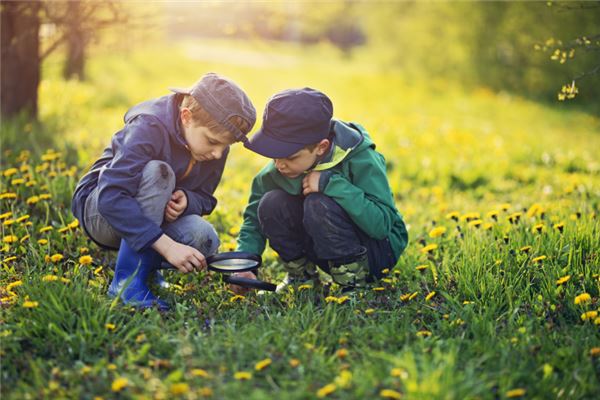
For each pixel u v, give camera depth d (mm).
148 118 3045
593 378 2418
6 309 2832
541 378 2463
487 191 6172
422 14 19578
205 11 6535
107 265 3502
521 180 6746
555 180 6531
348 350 2602
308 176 3143
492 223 3969
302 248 3357
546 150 8195
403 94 16031
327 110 3033
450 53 19172
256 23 7355
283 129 2988
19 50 6621
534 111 14398
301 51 32906
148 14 6062
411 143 8414
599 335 2758
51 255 3514
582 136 10625
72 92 9672
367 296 3123
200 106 2930
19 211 4020
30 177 4441
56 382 2344
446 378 2230
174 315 2943
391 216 3236
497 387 2381
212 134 2949
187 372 2410
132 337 2670
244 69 18766
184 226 3131
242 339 2586
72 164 5434
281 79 16844
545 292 3121
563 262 3475
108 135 6980
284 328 2721
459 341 2635
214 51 25531
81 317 2729
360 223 3127
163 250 2938
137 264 3084
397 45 21141
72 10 5754
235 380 2355
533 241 3660
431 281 3350
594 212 4516
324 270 3389
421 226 4531
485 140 9102
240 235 3434
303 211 3219
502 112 13898
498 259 3439
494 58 18172
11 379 2402
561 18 16016
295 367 2443
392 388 2275
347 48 35438
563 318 2918
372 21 21484
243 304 3070
